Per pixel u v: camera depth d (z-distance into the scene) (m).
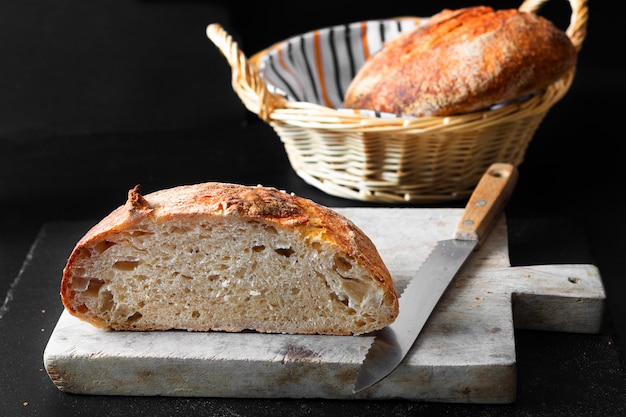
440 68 1.08
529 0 1.21
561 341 0.92
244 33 1.46
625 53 1.45
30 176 1.29
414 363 0.85
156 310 0.88
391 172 1.12
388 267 0.96
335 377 0.85
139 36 1.40
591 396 0.86
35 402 0.88
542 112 1.12
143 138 1.37
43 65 1.41
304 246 0.85
